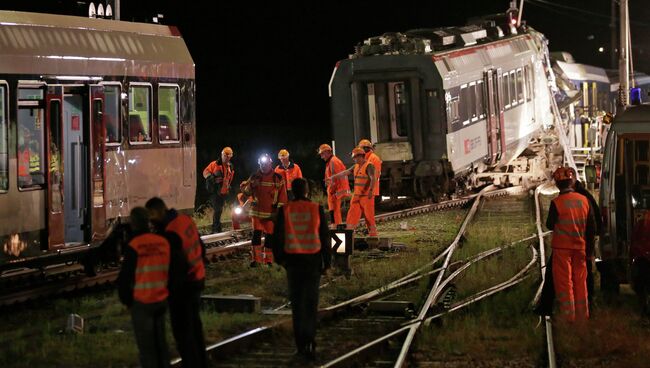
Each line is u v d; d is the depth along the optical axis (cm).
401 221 3169
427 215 3338
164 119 2197
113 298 1828
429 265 2147
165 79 2195
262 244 2303
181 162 2256
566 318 1528
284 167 2469
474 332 1510
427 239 2711
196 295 1191
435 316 1593
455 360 1366
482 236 2681
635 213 1684
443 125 3306
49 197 1823
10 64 1747
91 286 1966
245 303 1689
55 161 1845
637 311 1638
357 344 1465
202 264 1201
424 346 1439
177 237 1141
